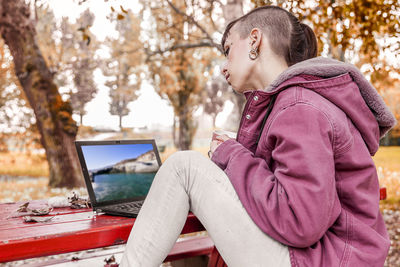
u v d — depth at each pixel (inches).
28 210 50.2
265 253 36.5
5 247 33.5
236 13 181.0
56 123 288.2
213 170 39.8
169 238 38.5
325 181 33.1
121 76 461.1
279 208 34.3
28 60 279.7
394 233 152.6
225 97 513.0
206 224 39.0
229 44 50.6
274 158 37.0
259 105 43.7
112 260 68.9
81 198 59.6
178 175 39.5
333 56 169.8
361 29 144.6
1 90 379.2
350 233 37.4
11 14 270.2
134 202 57.7
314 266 34.9
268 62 47.1
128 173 60.5
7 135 389.7
